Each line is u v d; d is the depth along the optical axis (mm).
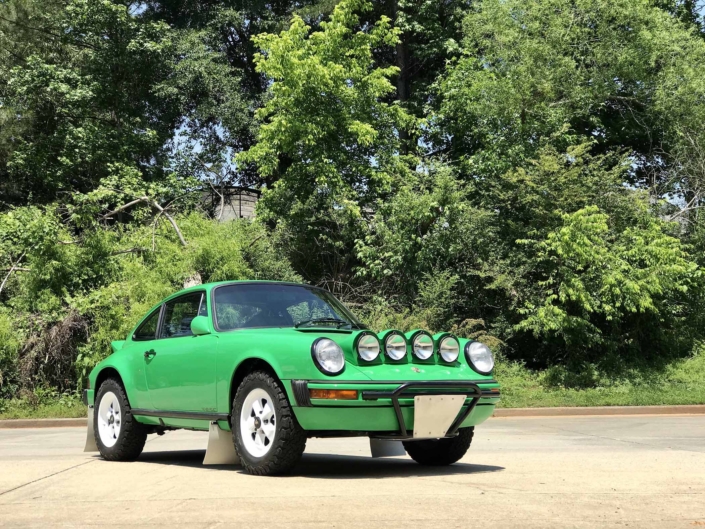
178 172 29797
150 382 8219
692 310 23578
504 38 23859
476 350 7605
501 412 17000
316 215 24312
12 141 29250
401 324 20141
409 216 22281
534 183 22094
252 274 20828
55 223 19484
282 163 30156
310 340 6680
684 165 24594
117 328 17938
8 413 17203
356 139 25125
